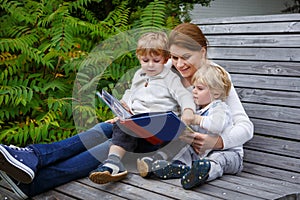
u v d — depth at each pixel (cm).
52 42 348
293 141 241
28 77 343
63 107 322
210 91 220
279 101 254
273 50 268
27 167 201
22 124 327
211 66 226
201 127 216
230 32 296
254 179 218
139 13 446
